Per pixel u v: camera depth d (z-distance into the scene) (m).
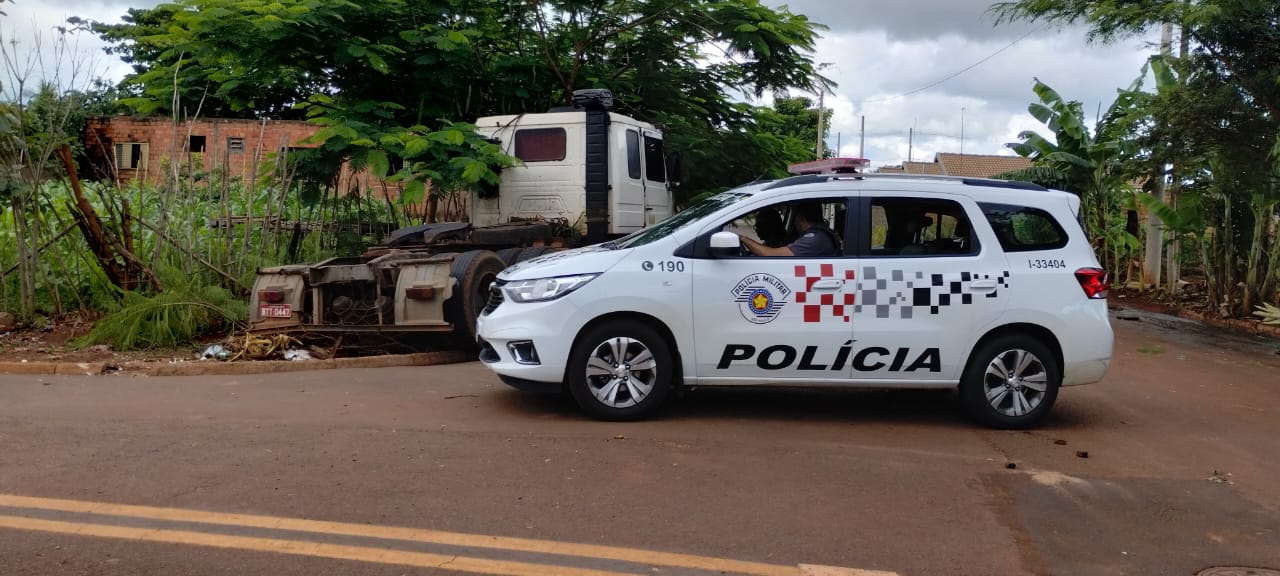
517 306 6.54
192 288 10.04
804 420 6.86
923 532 4.59
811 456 5.84
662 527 4.52
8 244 10.31
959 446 6.23
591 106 11.14
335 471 5.21
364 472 5.21
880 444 6.21
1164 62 13.63
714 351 6.53
